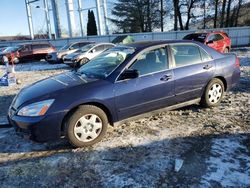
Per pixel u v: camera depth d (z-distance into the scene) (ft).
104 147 13.29
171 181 10.37
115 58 15.30
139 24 151.12
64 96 12.65
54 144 13.98
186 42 16.74
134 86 14.08
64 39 94.58
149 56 15.03
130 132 14.90
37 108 12.35
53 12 105.70
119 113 13.94
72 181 10.68
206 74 17.07
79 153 12.84
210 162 11.54
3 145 14.29
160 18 143.74
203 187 9.92
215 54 17.95
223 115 17.02
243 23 133.49
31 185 10.55
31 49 66.80
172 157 12.08
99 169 11.41
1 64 64.54
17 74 43.96
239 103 19.44
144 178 10.63
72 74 15.70
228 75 18.30
